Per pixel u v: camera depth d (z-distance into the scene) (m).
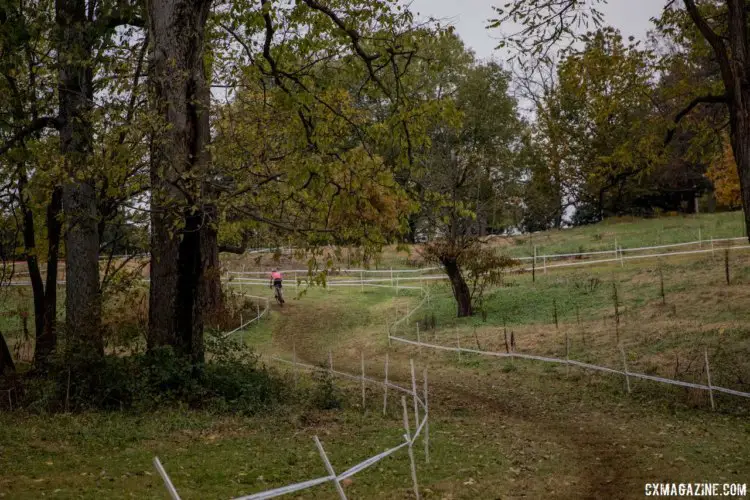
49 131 19.00
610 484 10.19
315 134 16.80
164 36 15.16
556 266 42.19
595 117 20.70
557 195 52.16
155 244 17.16
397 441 12.93
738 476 10.34
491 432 14.42
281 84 17.23
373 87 18.77
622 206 65.19
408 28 17.09
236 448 11.89
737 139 16.75
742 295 26.75
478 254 34.91
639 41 19.31
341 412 16.59
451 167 35.56
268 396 17.31
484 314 33.06
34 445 11.33
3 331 31.61
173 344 17.03
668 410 16.66
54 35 16.47
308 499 9.05
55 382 15.62
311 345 33.94
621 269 38.00
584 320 28.83
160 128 14.52
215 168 15.33
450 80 43.91
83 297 17.39
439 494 9.44
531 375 22.61
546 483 10.21
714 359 20.27
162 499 8.60
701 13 18.77
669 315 26.34
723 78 16.91
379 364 27.77
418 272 51.88
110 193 15.25
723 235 43.31
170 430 13.28
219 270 20.06
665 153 20.53
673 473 10.62
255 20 17.86
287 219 16.84
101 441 11.96
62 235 17.72
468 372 24.38
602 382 20.27
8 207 18.66
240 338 34.69
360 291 48.34
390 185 15.72
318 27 18.14
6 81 16.81
